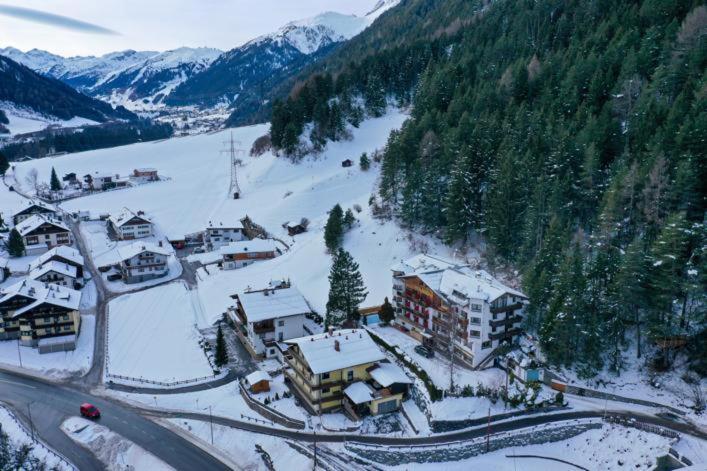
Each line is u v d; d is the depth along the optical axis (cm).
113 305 9731
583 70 10900
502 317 6750
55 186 16725
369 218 10969
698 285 5888
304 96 17138
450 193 9156
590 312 6575
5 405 6550
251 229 13300
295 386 6769
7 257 11656
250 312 7800
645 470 4966
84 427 6156
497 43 15462
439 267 7688
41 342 7975
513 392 6078
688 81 9038
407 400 6312
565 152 8544
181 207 15462
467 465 5322
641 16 12119
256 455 5672
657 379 6150
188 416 6450
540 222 8012
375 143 16538
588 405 5944
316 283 9706
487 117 10531
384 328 7962
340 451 5559
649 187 7100
